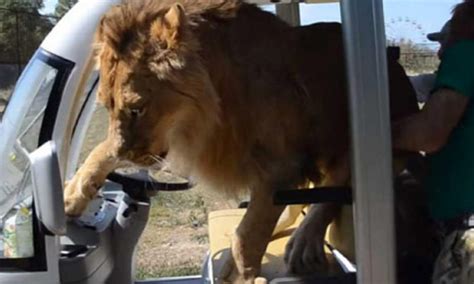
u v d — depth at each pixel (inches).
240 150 92.1
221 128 92.0
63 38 85.8
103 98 91.2
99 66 90.7
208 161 93.8
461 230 85.6
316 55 94.7
